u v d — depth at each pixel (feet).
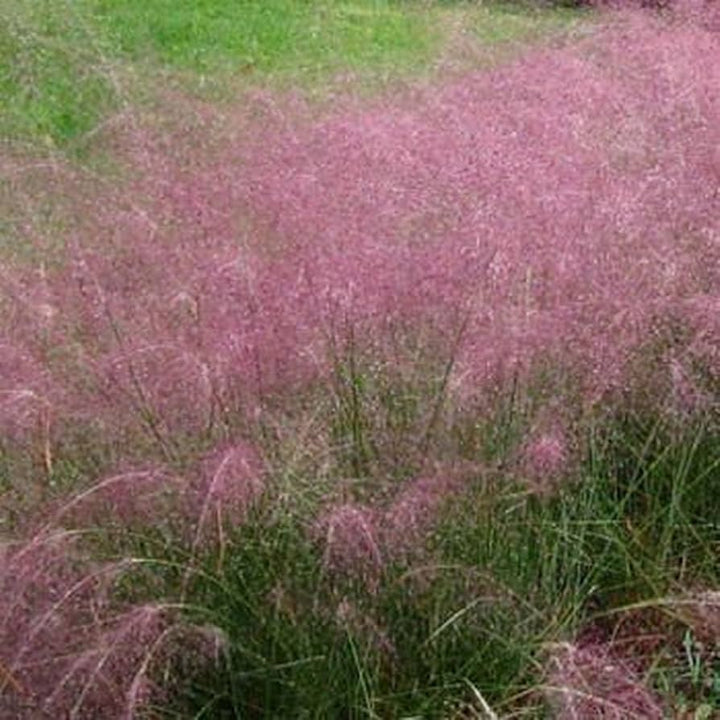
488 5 21.76
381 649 9.27
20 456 9.43
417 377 10.03
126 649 8.58
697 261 11.51
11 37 17.52
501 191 11.13
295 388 9.86
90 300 10.26
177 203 11.18
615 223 11.23
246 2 26.25
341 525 8.77
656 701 9.65
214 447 9.21
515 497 9.83
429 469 9.47
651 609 10.61
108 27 22.89
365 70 16.35
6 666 8.77
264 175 11.28
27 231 11.23
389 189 11.05
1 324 10.12
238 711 9.20
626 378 10.90
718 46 15.38
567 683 8.78
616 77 14.21
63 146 15.49
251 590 9.21
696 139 12.75
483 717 9.15
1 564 8.72
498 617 9.50
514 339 10.07
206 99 13.87
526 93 13.50
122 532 9.05
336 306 10.07
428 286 10.32
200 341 9.76
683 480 10.94
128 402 9.59
